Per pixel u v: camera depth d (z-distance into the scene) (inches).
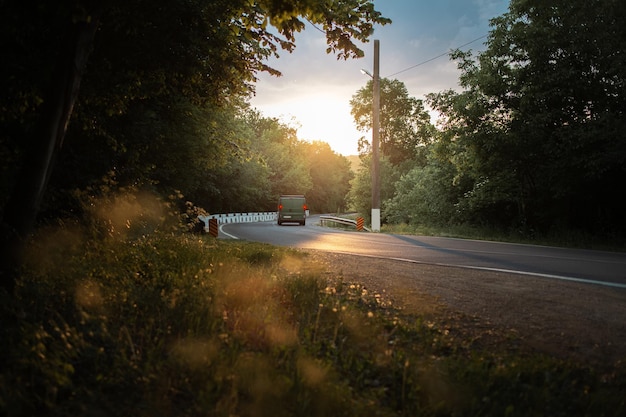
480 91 797.2
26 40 269.6
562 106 751.7
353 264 389.1
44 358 130.0
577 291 277.3
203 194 1812.3
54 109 219.5
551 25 743.1
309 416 117.2
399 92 2217.0
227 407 118.3
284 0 215.2
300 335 177.9
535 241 698.8
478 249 562.9
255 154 784.9
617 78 689.0
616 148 641.0
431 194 1071.6
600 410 125.1
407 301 245.6
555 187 731.4
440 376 140.7
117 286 219.1
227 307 209.2
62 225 338.6
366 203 1664.6
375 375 149.0
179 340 161.9
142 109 515.5
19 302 179.6
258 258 363.6
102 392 128.2
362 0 301.7
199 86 409.4
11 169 294.5
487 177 845.2
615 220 746.2
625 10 666.2
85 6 219.3
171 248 359.9
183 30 334.6
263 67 421.7
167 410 120.1
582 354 168.7
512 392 134.0
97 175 445.1
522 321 209.3
